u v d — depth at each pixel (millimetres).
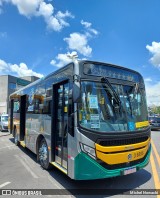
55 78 6719
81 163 4914
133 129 5719
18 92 12383
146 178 6547
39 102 8266
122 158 5230
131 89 6188
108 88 5664
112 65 5934
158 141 15812
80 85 5160
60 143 6348
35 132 8516
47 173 7070
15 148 11797
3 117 23781
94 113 5273
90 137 4953
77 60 5453
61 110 6367
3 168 7699
